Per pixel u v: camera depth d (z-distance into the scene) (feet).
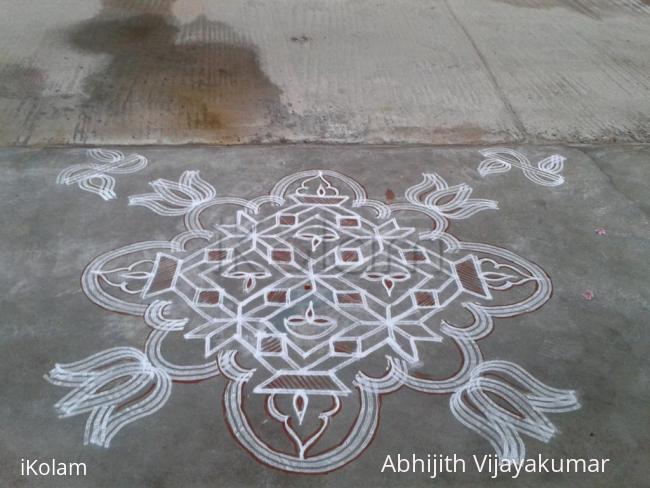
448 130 10.81
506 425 6.00
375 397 6.21
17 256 7.69
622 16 15.83
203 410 6.02
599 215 8.89
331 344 6.75
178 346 6.64
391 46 13.65
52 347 6.55
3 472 5.42
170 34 13.58
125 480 5.41
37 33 13.12
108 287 7.32
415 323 7.04
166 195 8.91
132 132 10.30
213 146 10.09
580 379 6.47
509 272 7.82
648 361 6.69
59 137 10.06
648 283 7.73
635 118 11.36
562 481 5.53
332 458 5.64
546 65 13.12
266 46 13.34
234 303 7.20
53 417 5.89
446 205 8.97
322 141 10.37
